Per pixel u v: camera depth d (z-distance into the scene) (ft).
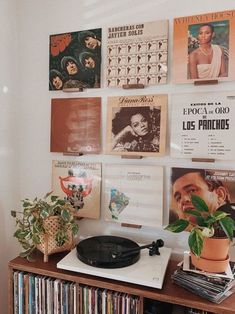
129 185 4.53
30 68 5.08
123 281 3.51
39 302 3.96
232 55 3.89
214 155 4.06
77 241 4.89
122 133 4.51
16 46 5.09
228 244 3.42
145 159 4.47
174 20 4.14
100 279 3.60
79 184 4.84
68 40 4.76
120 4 4.45
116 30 4.46
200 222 3.48
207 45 4.00
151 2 4.29
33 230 4.02
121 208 4.58
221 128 4.01
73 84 4.74
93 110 4.68
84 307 3.74
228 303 3.18
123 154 4.51
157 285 3.34
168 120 4.30
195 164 4.20
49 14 4.89
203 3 4.04
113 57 4.49
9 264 4.06
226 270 3.43
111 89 4.58
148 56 4.30
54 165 5.00
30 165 5.20
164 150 4.29
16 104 5.14
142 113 4.40
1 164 4.85
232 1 3.92
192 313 3.47
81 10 4.68
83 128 4.75
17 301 4.08
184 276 3.42
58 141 4.91
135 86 4.35
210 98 4.06
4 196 4.92
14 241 5.16
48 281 3.90
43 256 4.28
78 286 3.75
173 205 4.30
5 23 4.83
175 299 3.23
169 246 4.40
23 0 5.05
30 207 4.17
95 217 4.75
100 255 3.86
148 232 4.52
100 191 4.74
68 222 4.21
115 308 3.59
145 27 4.31
